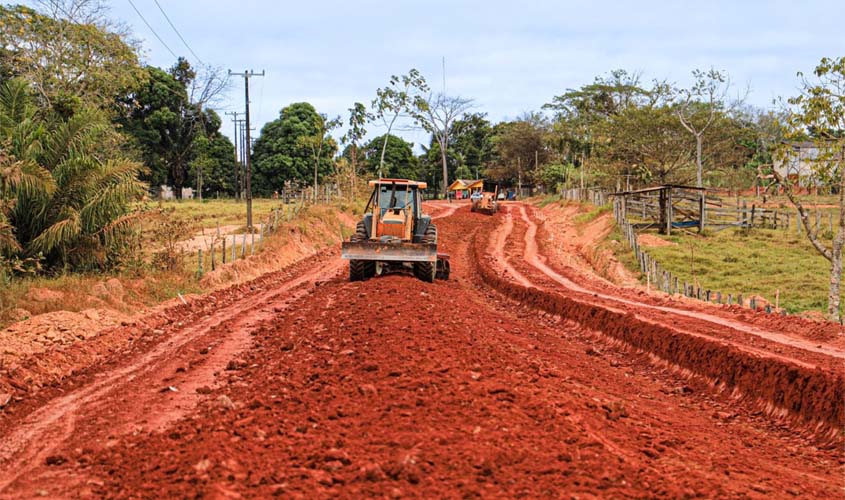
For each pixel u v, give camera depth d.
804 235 37.47
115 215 22.03
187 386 11.38
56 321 15.46
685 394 13.27
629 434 9.08
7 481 7.55
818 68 18.36
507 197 95.56
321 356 11.79
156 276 22.33
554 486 6.63
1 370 11.79
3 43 36.91
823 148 18.58
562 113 89.44
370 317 14.56
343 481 6.58
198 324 17.11
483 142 123.00
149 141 70.69
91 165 21.33
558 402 9.45
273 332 15.54
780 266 29.72
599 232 39.97
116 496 6.52
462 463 6.96
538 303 21.50
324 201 51.16
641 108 62.25
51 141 21.81
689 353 14.36
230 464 6.83
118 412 10.05
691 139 56.66
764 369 12.28
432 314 15.13
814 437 10.66
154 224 24.81
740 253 32.97
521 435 7.91
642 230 40.00
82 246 21.34
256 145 87.12
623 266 30.92
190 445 7.63
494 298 23.95
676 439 9.41
